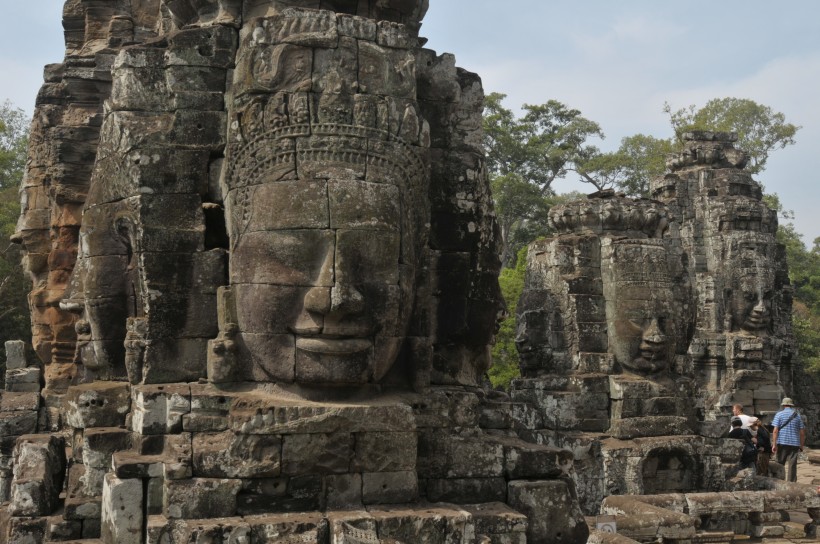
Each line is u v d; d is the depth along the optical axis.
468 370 8.05
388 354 6.87
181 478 6.29
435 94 8.10
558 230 15.28
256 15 7.60
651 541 8.78
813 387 22.20
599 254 14.39
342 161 6.81
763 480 12.97
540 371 14.27
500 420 8.23
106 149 7.67
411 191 7.18
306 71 6.92
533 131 41.47
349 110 6.91
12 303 28.61
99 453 6.97
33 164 11.55
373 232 6.75
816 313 43.81
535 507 7.30
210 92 7.40
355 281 6.65
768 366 20.19
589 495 12.75
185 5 8.05
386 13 8.22
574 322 14.00
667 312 13.94
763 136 40.34
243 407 6.50
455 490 7.21
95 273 7.59
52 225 10.70
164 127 7.31
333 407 6.53
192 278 7.15
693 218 21.50
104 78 11.12
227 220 7.17
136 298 7.47
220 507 6.27
